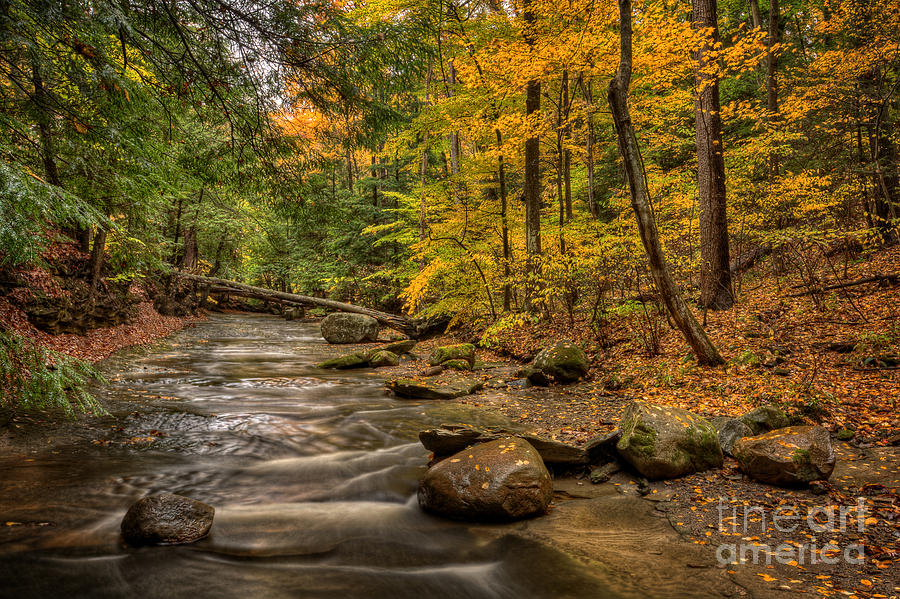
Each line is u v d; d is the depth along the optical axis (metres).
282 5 4.62
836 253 12.25
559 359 9.38
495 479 4.07
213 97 5.23
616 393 8.00
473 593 3.01
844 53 11.39
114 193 8.66
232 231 24.39
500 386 9.38
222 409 7.66
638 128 15.48
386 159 26.19
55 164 7.36
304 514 4.23
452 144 17.61
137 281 18.61
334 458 5.62
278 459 5.55
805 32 18.11
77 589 2.98
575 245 12.42
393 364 12.81
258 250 28.66
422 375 10.90
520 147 11.77
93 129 5.09
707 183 10.83
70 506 4.09
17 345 4.79
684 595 2.82
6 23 3.91
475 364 11.98
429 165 23.47
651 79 10.48
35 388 4.83
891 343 7.10
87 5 4.05
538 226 13.21
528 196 13.21
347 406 8.05
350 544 3.69
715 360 7.90
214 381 10.06
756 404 6.28
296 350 16.00
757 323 9.30
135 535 3.59
